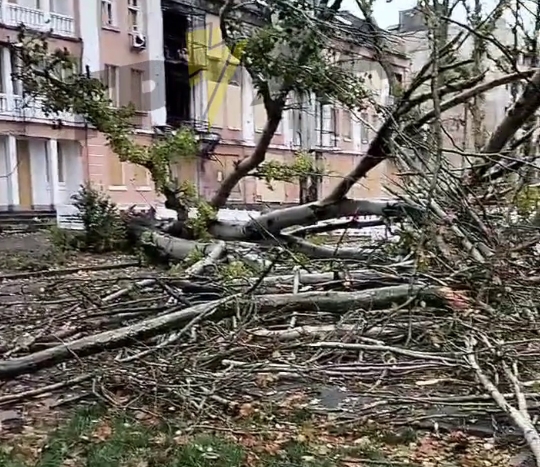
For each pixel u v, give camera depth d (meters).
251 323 5.34
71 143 22.80
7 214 20.75
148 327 4.89
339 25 10.61
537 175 7.35
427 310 5.53
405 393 4.70
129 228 13.55
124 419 4.24
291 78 10.40
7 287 9.52
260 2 11.12
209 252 9.73
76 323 6.34
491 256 5.79
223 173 26.34
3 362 4.61
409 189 7.66
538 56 8.45
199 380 4.68
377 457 3.74
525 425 3.49
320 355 5.27
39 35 16.64
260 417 4.25
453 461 3.71
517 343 4.62
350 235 14.30
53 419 4.34
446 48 8.09
